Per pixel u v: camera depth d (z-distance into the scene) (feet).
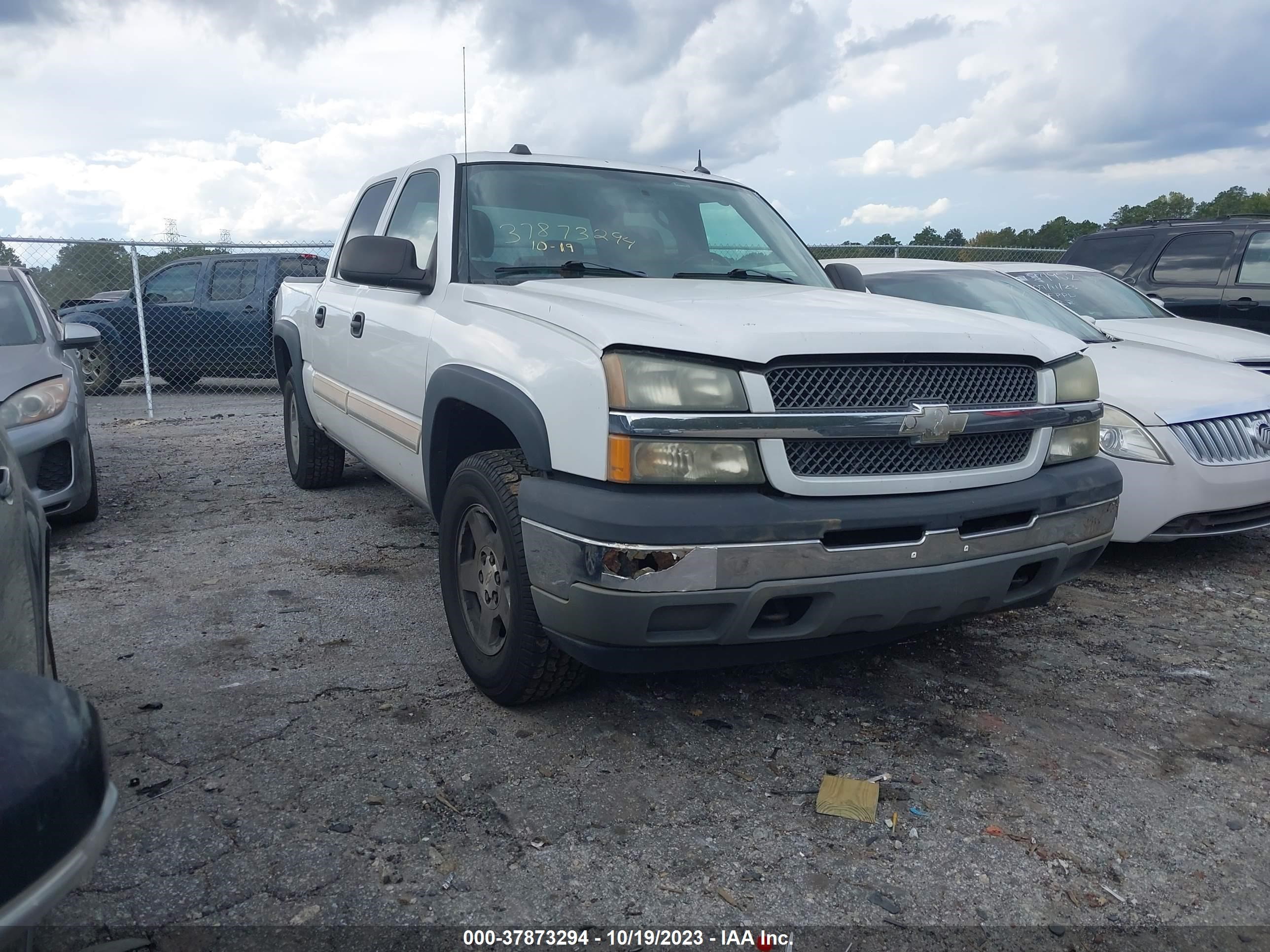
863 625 9.07
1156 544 18.28
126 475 23.40
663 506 8.27
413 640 12.53
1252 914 7.43
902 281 21.35
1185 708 11.03
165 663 11.67
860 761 9.60
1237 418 16.06
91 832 3.78
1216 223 30.48
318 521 18.61
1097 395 11.00
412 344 12.71
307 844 7.97
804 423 8.59
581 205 13.30
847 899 7.47
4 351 17.76
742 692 11.12
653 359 8.55
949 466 9.40
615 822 8.40
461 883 7.53
